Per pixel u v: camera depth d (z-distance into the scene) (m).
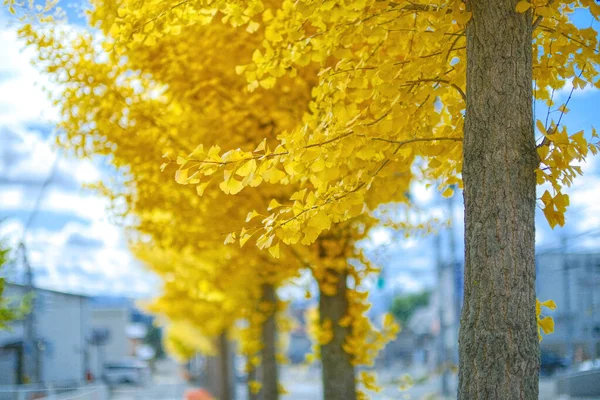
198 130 6.42
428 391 26.97
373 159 4.16
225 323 18.25
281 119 6.40
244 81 6.35
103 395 17.53
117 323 44.81
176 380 51.72
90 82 6.36
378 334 7.59
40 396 13.60
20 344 16.59
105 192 7.51
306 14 3.88
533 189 3.72
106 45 5.66
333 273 7.31
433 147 4.38
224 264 8.95
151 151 6.55
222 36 6.16
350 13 4.00
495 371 3.57
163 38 6.04
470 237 3.73
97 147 6.69
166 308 20.80
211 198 6.66
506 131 3.71
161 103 6.59
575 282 21.16
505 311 3.59
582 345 21.38
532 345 3.61
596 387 15.34
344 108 3.91
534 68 4.54
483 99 3.75
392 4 4.14
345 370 7.37
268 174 3.61
